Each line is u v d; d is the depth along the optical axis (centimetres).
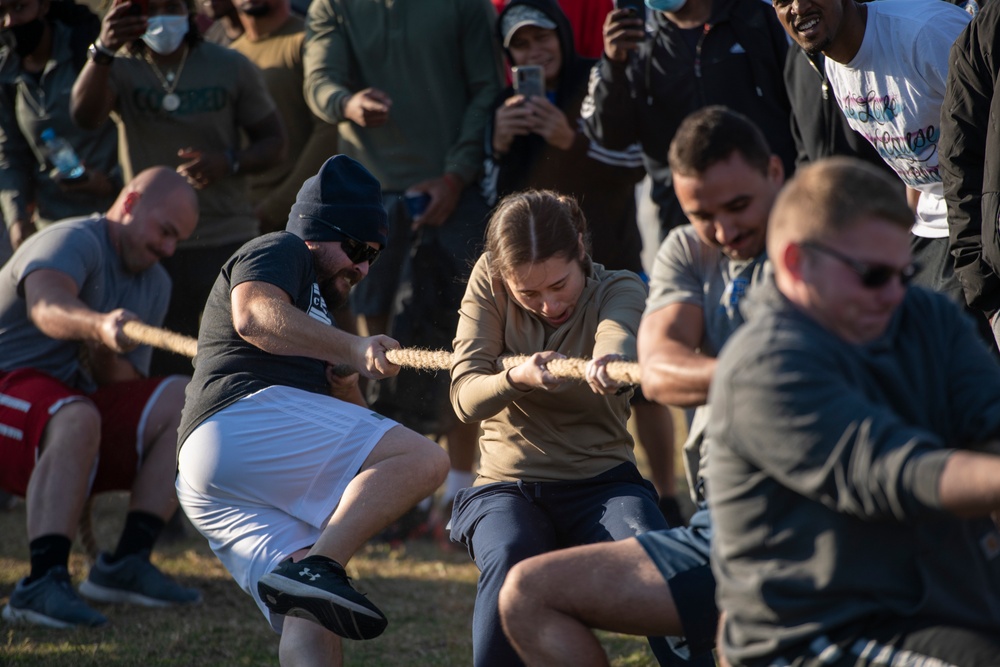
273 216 1161
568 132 938
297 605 504
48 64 1063
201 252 1041
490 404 515
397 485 531
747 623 354
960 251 600
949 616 330
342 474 540
